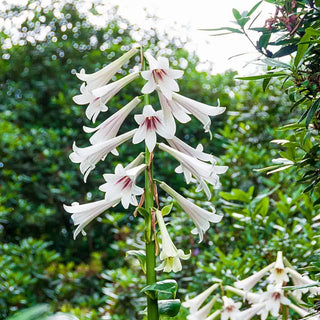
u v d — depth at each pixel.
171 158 10.64
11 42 13.48
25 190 11.09
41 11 13.81
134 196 2.24
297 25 2.03
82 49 13.82
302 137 2.50
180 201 2.40
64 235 11.67
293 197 4.55
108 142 2.35
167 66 2.23
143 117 2.25
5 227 10.83
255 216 4.52
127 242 6.59
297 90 2.21
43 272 8.63
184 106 2.36
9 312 7.12
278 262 3.04
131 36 13.82
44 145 11.51
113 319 5.86
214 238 5.69
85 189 11.66
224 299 3.24
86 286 8.71
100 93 2.31
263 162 6.08
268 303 3.06
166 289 2.09
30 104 12.47
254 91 7.21
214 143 11.33
